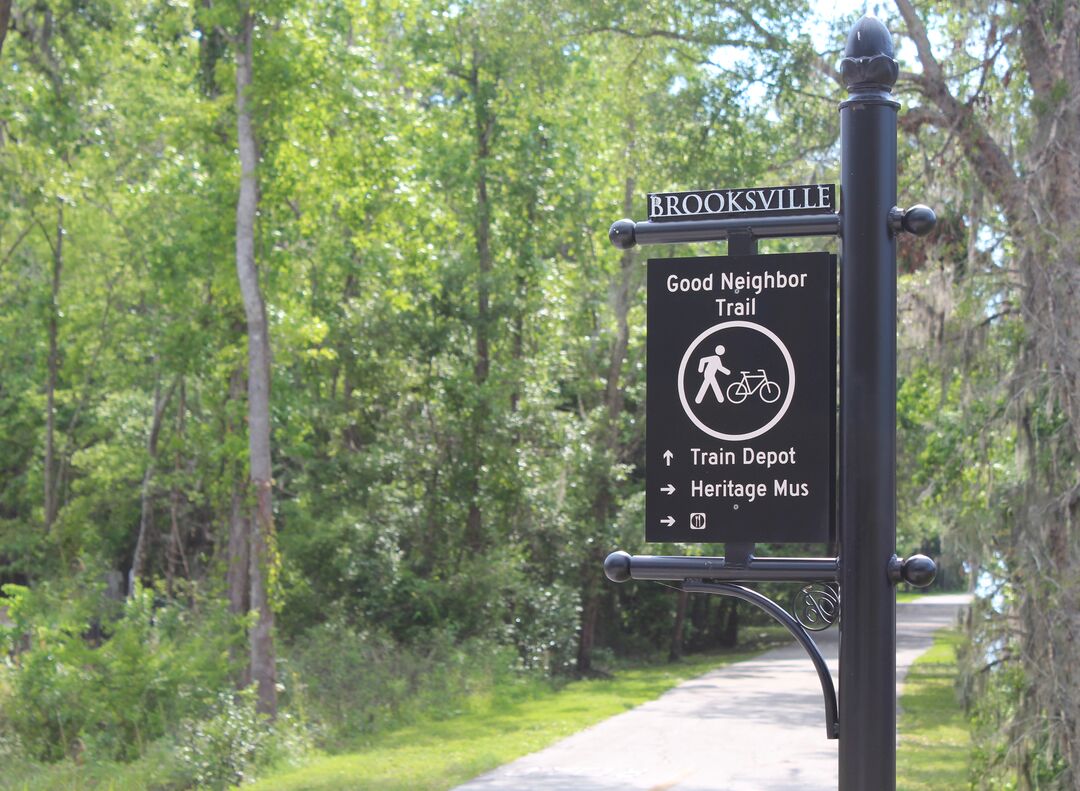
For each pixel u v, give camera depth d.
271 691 18.47
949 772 16.20
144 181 29.30
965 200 14.21
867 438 4.00
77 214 29.03
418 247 24.75
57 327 30.55
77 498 32.16
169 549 34.53
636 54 22.75
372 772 15.93
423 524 29.64
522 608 30.14
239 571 23.86
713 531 4.10
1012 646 13.84
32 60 22.84
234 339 23.50
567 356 33.34
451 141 31.03
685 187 21.11
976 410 15.09
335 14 23.34
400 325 28.98
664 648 41.00
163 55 26.80
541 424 30.34
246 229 19.48
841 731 3.94
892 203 4.10
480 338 29.89
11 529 31.69
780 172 19.31
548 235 32.31
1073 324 12.20
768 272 4.13
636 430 35.38
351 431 30.72
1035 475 12.90
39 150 25.09
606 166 32.22
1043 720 12.37
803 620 4.09
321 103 20.66
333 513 27.84
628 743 18.75
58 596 20.02
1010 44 13.80
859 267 4.06
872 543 3.96
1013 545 13.21
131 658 17.27
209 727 16.39
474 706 23.75
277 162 20.83
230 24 19.39
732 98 20.22
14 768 15.92
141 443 31.27
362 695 22.16
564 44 23.58
